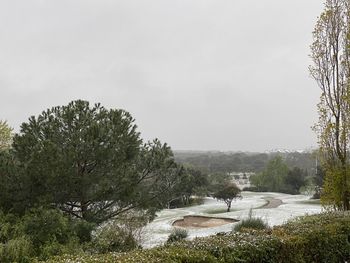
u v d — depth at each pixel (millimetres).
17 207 12266
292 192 74375
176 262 5645
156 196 15344
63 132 13195
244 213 35844
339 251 9172
